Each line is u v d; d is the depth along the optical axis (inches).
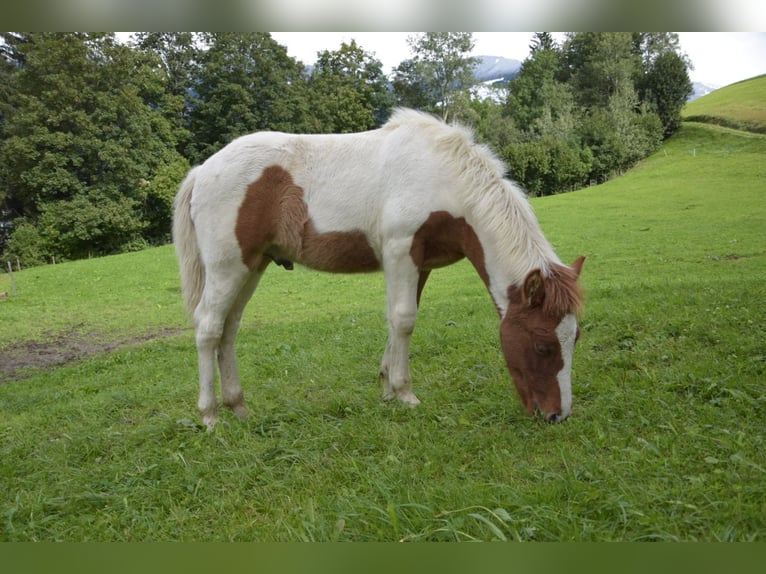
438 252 184.4
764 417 148.9
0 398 304.7
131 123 1567.4
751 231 777.6
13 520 128.0
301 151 183.2
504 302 169.5
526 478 127.7
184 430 181.2
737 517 102.3
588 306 331.6
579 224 1005.2
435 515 110.4
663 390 174.7
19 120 1449.3
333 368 251.3
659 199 1207.6
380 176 177.0
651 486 115.3
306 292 673.6
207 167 183.6
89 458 170.9
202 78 1870.1
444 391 194.9
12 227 1592.0
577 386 184.1
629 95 2110.0
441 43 2213.3
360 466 139.0
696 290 346.9
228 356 193.5
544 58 2365.9
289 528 109.6
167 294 735.1
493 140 2034.9
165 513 129.4
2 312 666.2
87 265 1048.2
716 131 1998.0
